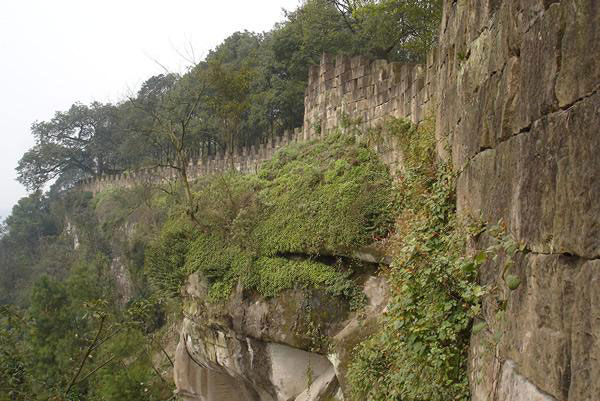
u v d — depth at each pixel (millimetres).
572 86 3559
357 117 19656
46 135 78375
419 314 7637
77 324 21094
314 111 24484
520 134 4633
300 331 14445
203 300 18719
